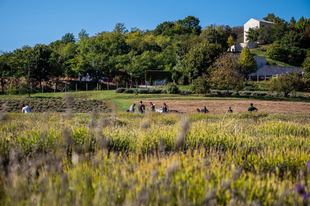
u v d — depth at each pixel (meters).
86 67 66.25
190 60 57.84
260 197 3.02
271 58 100.38
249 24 130.62
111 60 70.94
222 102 38.19
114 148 5.77
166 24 151.25
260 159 5.08
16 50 64.56
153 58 83.75
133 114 17.36
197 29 145.75
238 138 6.73
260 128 10.95
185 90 50.38
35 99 35.88
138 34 145.50
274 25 121.94
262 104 36.41
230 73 47.34
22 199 2.64
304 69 54.91
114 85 68.81
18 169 3.49
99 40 108.00
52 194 2.46
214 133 7.04
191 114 18.47
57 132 6.21
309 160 4.88
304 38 104.19
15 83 57.41
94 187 2.98
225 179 3.19
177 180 3.10
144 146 5.55
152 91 49.12
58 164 3.46
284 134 9.34
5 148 5.06
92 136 5.49
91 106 31.66
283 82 47.84
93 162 3.82
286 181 3.61
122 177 3.30
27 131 6.69
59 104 31.45
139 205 2.53
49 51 59.56
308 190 3.16
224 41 94.44
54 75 62.12
